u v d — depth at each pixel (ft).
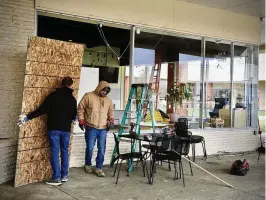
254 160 21.75
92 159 18.28
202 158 21.80
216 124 24.38
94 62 23.58
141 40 20.70
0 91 15.34
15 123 15.76
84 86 18.83
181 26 21.76
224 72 24.84
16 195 12.60
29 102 13.67
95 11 18.24
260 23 26.32
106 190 13.82
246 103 26.16
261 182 15.92
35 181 14.47
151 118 18.43
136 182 15.21
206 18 23.02
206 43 23.70
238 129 25.13
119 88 21.16
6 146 14.24
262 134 27.71
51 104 13.92
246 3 22.03
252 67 26.43
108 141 18.97
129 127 19.38
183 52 22.90
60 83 14.94
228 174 17.48
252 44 26.04
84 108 16.28
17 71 15.76
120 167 16.65
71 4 17.43
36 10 16.47
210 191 14.23
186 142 16.30
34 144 14.14
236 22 24.76
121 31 21.01
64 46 14.64
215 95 24.41
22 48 15.92
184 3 21.85
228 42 24.85
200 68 23.61
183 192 13.94
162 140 15.14
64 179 14.74
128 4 19.43
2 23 15.34
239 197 13.46
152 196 13.25
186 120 18.58
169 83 22.16
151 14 20.39
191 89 23.25
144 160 16.96
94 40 23.47
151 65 21.33
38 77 13.85
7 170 14.40
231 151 24.47
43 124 14.43
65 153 14.66
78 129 18.28
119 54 21.54
